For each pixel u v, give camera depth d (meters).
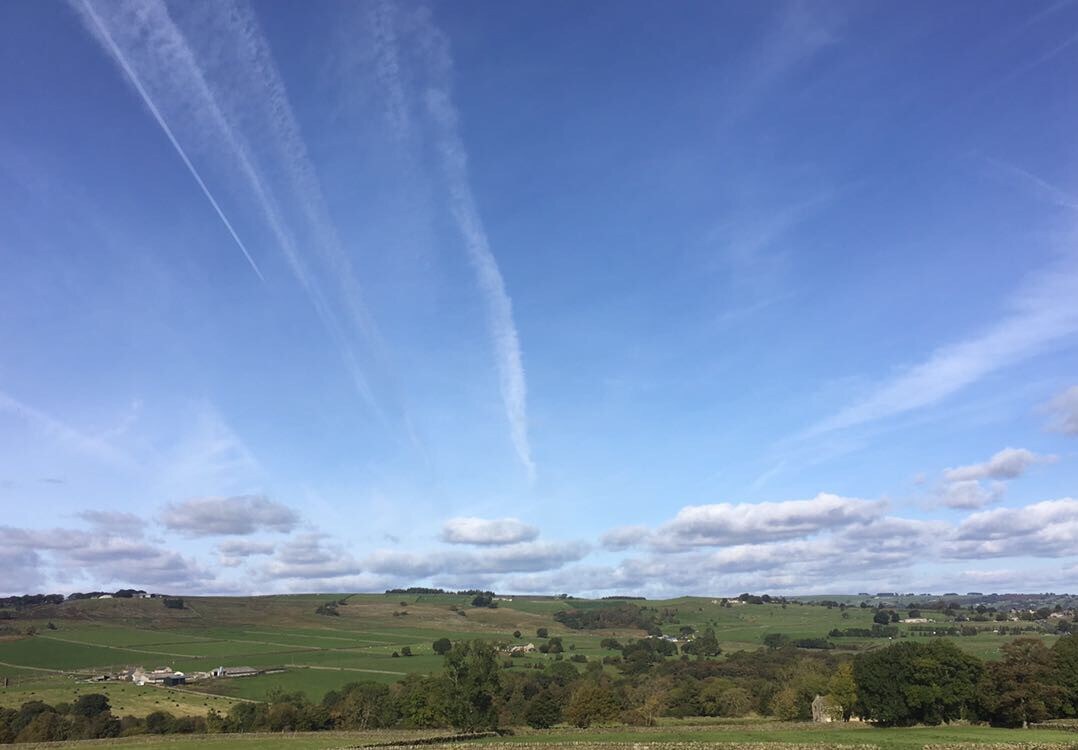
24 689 172.50
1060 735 111.56
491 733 133.12
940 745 98.94
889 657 138.50
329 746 112.94
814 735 120.31
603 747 105.50
